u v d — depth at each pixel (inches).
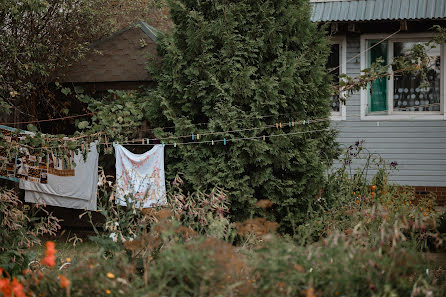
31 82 368.8
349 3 461.1
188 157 328.8
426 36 465.7
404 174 470.6
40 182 329.4
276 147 325.7
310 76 341.4
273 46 331.9
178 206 247.4
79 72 381.7
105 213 223.6
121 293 145.0
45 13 364.5
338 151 393.1
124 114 321.7
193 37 327.6
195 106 336.5
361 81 374.0
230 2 336.2
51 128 396.8
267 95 324.5
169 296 144.3
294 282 146.6
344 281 142.3
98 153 331.6
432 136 467.5
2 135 298.5
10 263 190.2
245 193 323.3
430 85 470.6
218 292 139.5
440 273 200.1
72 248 314.3
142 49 378.9
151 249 184.4
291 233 332.2
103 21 397.1
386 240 163.2
